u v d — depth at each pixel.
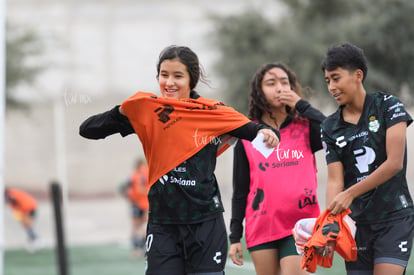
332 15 50.03
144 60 81.44
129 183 29.48
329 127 10.62
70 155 71.12
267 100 12.36
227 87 51.53
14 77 57.78
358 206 10.36
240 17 51.38
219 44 51.91
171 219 9.95
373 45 48.44
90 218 47.09
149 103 9.90
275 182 12.00
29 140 71.44
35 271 25.22
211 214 9.98
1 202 15.77
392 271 9.92
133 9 82.94
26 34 57.53
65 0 82.00
